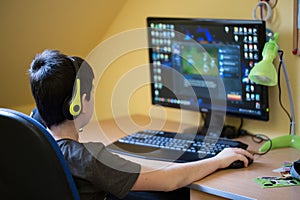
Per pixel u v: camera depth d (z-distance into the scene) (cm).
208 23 200
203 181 164
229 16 209
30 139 135
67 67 151
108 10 235
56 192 139
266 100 193
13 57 215
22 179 142
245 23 188
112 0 231
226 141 197
